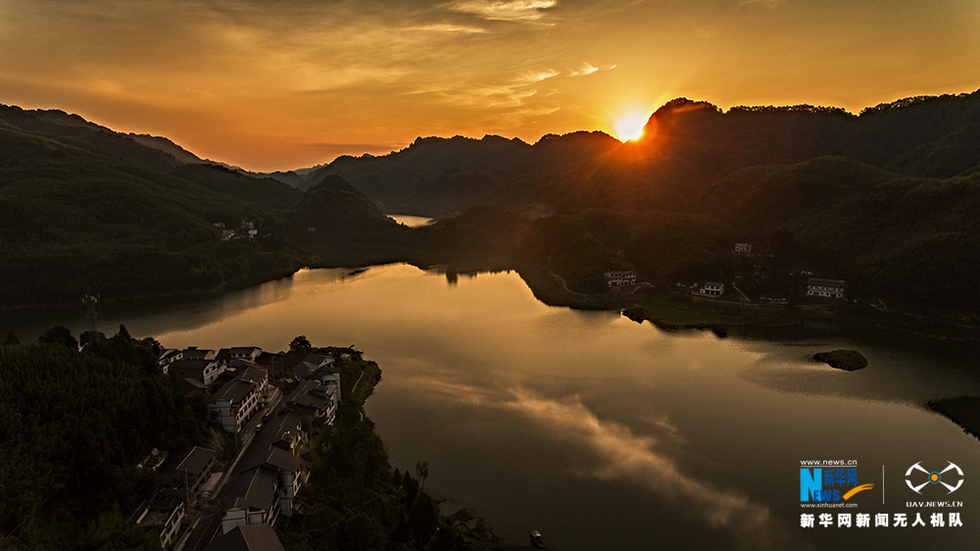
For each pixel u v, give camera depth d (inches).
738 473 3452.3
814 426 4106.8
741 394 4719.5
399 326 7003.0
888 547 2763.3
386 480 3363.7
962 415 4298.7
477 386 4901.6
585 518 2999.5
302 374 4596.5
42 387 2992.1
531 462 3580.2
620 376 5147.6
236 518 2554.1
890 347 6186.0
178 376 4133.9
